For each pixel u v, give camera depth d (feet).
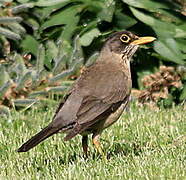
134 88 50.31
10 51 51.34
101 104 35.83
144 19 48.57
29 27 53.21
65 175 33.88
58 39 50.72
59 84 48.55
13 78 49.06
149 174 33.12
